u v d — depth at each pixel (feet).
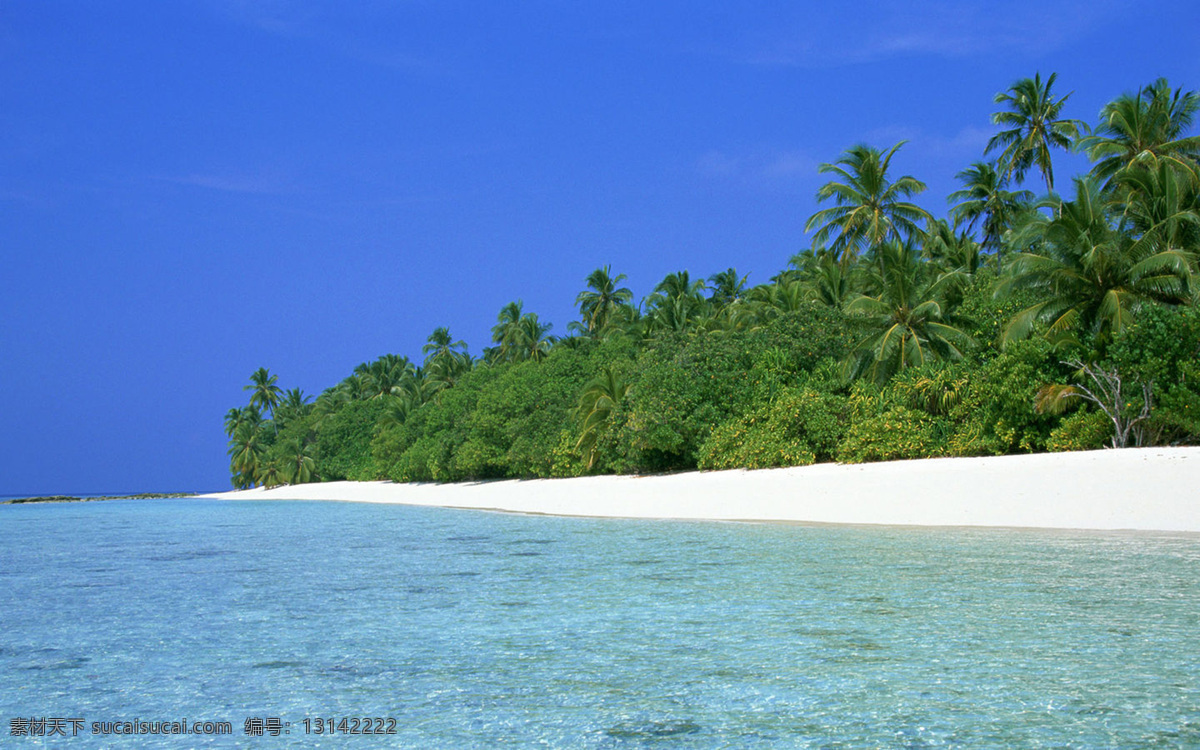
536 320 232.12
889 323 108.68
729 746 16.79
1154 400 76.38
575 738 17.54
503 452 162.81
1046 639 24.54
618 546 54.44
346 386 329.31
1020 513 59.52
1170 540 47.29
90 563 52.65
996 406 86.58
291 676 22.93
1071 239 84.94
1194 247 88.38
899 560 41.98
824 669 22.07
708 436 111.65
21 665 24.71
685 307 169.68
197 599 35.99
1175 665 21.65
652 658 23.80
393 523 90.43
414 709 19.84
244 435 336.08
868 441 92.58
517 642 26.20
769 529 63.77
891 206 132.77
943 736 16.99
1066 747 16.22
